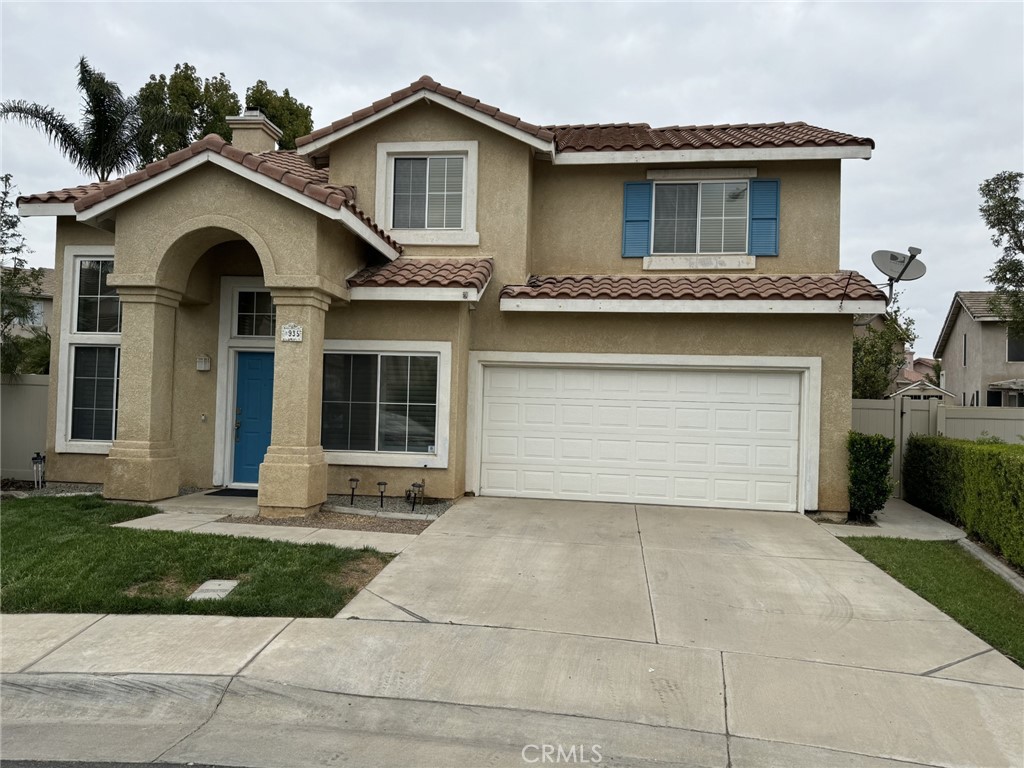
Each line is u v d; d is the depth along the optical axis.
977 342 29.66
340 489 10.47
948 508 10.12
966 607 6.33
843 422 10.23
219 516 8.95
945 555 8.17
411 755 3.95
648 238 11.70
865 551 8.21
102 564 6.60
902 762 3.92
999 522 7.84
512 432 11.02
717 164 11.52
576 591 6.52
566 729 4.21
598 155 11.32
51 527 7.92
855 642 5.52
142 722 4.34
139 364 9.63
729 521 9.68
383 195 11.34
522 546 7.98
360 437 10.53
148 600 5.80
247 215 9.12
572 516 9.68
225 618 5.63
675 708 4.44
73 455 10.89
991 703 4.57
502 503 10.42
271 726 4.28
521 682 4.72
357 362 10.55
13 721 4.34
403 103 10.97
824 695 4.64
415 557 7.38
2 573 6.36
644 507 10.53
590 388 10.88
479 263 10.68
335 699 4.48
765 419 10.52
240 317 10.98
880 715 4.40
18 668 4.71
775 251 11.41
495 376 11.08
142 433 9.66
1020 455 7.54
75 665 4.76
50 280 26.14
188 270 10.10
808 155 10.94
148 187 9.19
